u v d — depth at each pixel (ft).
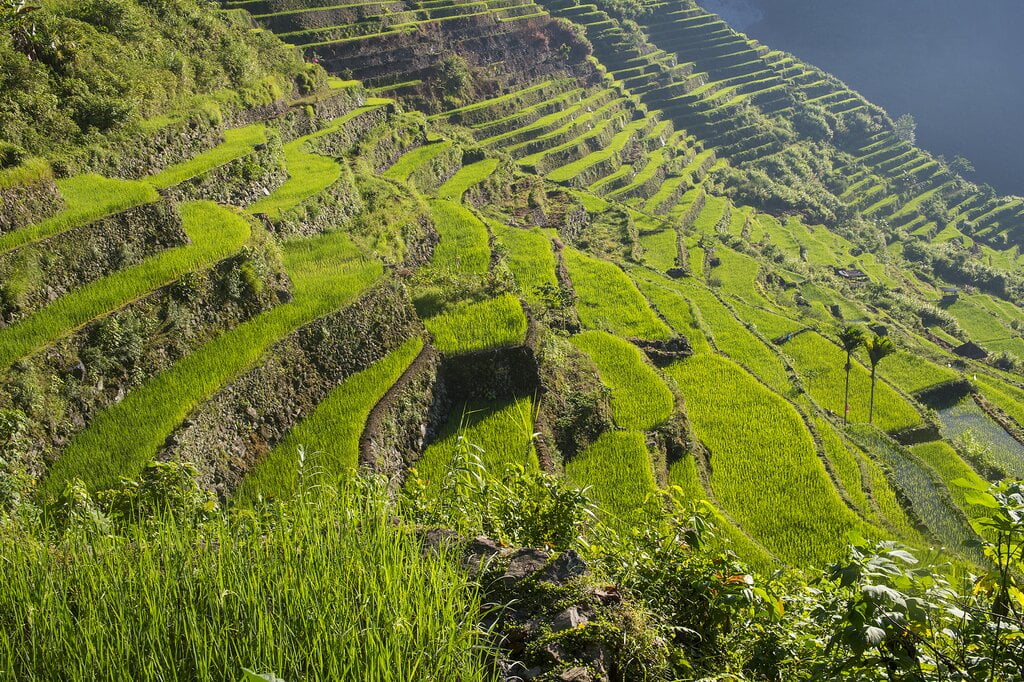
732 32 417.28
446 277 96.07
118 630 11.67
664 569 19.21
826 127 392.68
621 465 74.74
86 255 61.67
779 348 131.44
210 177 87.51
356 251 86.84
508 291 92.84
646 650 14.58
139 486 27.04
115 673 11.03
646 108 315.78
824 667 14.21
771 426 90.99
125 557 13.79
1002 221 390.83
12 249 57.31
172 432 51.26
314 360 66.18
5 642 11.11
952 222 377.91
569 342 96.37
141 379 56.54
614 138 267.18
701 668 16.20
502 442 69.51
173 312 60.85
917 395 134.92
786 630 17.79
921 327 212.02
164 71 99.86
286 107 132.57
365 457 58.08
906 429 113.19
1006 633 13.44
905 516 81.30
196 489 26.91
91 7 99.25
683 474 78.48
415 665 10.95
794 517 74.08
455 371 76.95
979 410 134.72
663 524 21.39
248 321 66.54
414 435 67.77
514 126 229.04
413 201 112.88
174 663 11.20
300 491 17.98
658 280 155.53
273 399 60.64
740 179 305.12
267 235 77.82
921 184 397.19
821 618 14.46
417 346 76.07
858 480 84.28
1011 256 358.84
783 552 69.00
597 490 71.05
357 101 157.38
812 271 236.22
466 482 23.47
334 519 15.38
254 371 59.52
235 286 66.03
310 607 11.93
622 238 180.75
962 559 65.82
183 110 96.63
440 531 16.72
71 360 53.01
